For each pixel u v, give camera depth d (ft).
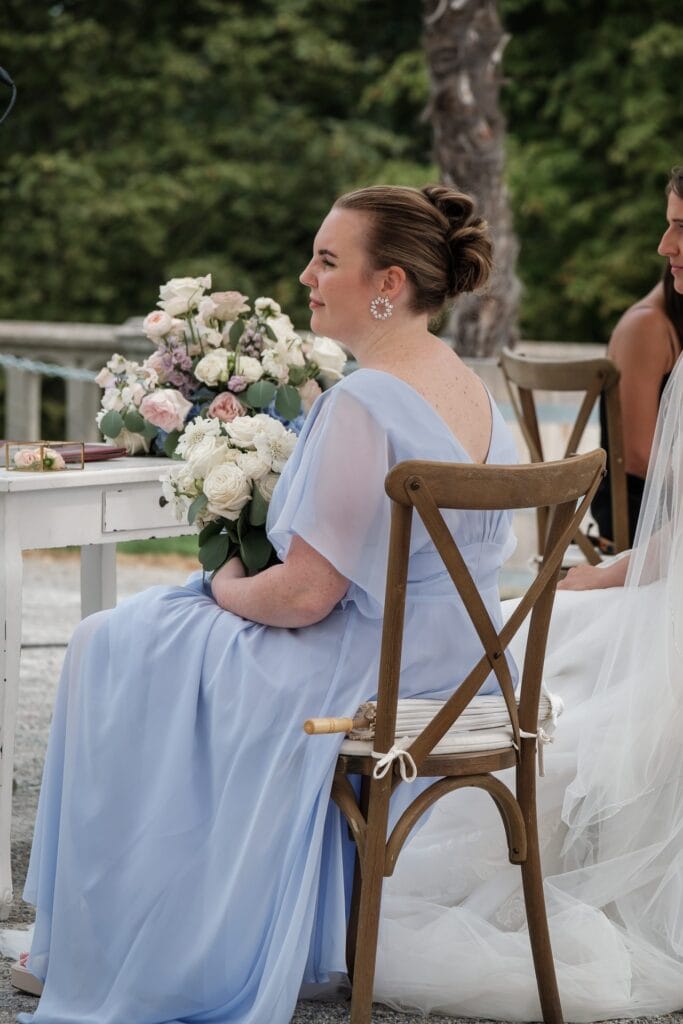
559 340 57.82
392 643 9.78
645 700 11.81
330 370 14.08
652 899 11.86
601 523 16.35
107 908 10.87
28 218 57.82
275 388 13.62
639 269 54.08
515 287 29.43
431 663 10.66
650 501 12.24
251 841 10.34
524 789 10.66
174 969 10.51
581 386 15.47
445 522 10.43
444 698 10.77
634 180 55.26
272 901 10.39
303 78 60.34
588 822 11.91
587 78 55.16
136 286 59.93
